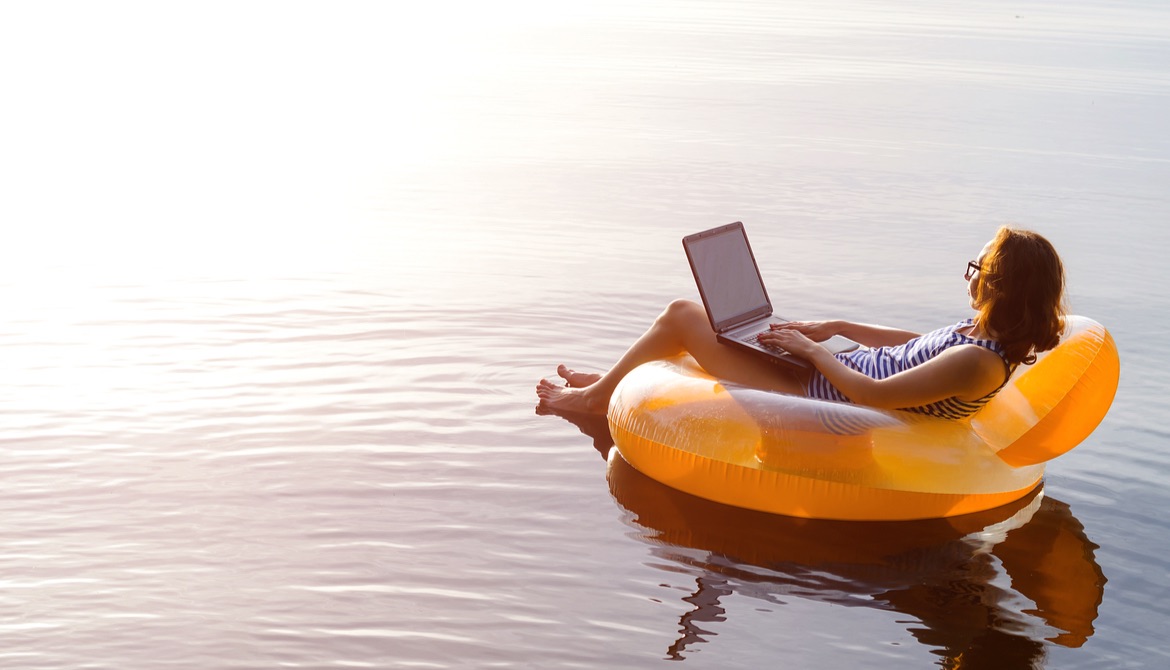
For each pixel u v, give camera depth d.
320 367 4.20
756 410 3.22
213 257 5.68
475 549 2.88
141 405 3.76
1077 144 9.88
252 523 2.97
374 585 2.67
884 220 7.11
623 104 11.19
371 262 5.71
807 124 10.46
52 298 4.90
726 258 3.63
